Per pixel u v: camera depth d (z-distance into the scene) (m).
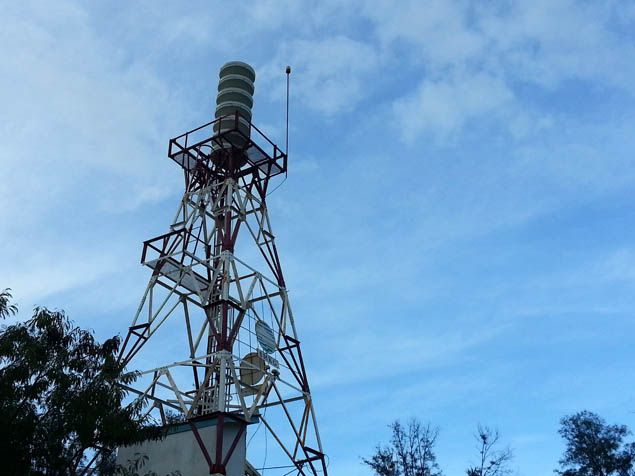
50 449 22.22
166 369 34.22
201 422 32.03
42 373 22.89
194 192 41.28
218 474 29.86
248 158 42.38
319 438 35.91
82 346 24.34
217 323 36.16
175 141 42.47
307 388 37.31
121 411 23.38
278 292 39.50
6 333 23.05
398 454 52.00
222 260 37.56
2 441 21.30
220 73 45.31
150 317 36.88
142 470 31.95
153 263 38.34
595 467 66.44
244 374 36.34
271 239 41.31
